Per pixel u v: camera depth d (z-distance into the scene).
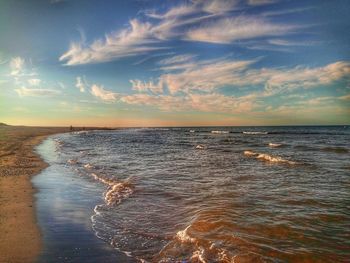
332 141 44.19
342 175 14.69
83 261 5.77
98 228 7.52
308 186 12.07
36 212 8.69
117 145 36.66
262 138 54.91
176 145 37.19
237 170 16.41
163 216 8.45
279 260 5.67
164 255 6.03
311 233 6.94
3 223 7.78
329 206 9.11
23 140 41.66
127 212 8.83
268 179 13.63
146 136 67.44
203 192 11.09
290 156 23.86
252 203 9.45
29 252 6.11
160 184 12.58
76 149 30.28
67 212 8.76
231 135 71.00
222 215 8.19
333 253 5.95
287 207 9.00
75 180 13.46
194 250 6.19
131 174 14.98
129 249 6.34
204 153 26.34
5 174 14.72
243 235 6.80
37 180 13.30
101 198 10.40
